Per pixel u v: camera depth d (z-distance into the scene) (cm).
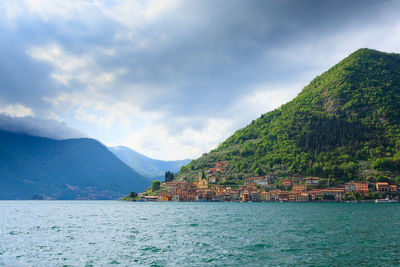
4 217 13938
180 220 11812
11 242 7025
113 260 5291
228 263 5012
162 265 4950
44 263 5144
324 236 7425
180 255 5594
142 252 5875
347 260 5094
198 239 7225
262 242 6731
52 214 16000
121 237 7644
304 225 9625
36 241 7144
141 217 13512
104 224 10656
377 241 6712
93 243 6850
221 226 9675
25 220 12369
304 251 5784
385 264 4831
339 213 14138
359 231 8200
